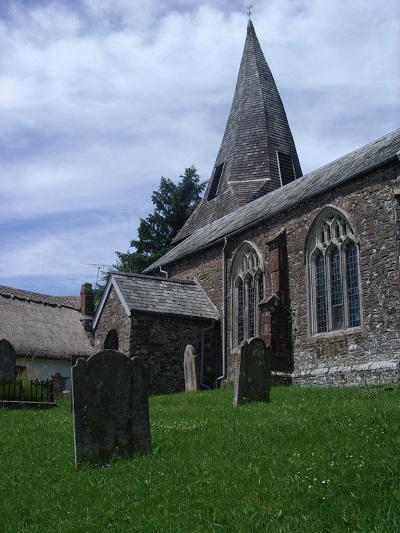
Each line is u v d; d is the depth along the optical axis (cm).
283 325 2322
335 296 2203
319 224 2281
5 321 3625
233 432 1043
